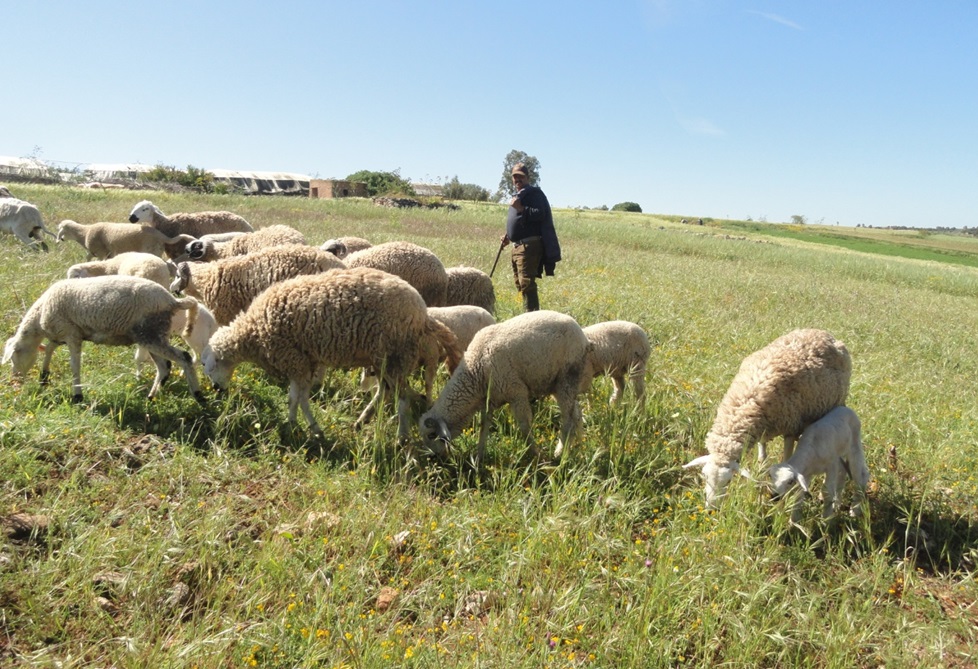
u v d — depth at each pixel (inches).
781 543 188.4
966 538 204.2
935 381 378.6
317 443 222.5
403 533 170.6
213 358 237.6
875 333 502.0
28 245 462.0
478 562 167.3
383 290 229.0
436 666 128.4
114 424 209.8
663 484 217.6
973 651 153.1
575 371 231.8
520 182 364.2
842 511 212.4
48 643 129.6
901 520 200.4
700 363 330.3
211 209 967.6
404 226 1079.0
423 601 150.0
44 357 245.8
